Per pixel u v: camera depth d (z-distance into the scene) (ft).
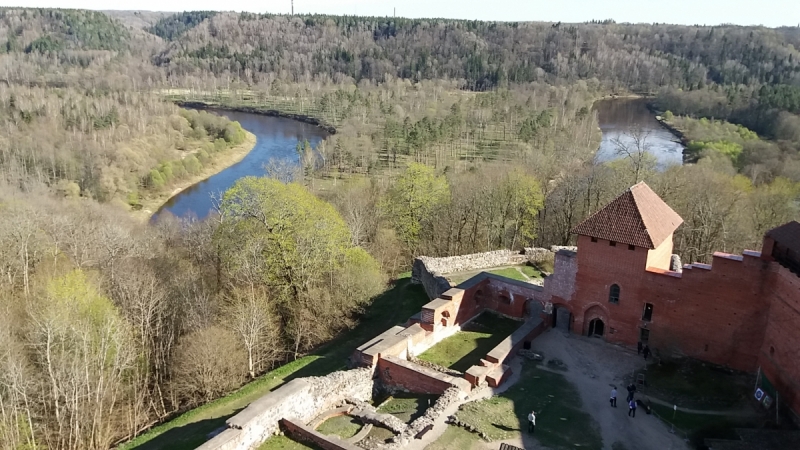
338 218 209.56
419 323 158.30
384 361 139.64
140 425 151.23
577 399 126.52
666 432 114.93
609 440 112.37
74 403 137.18
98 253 222.48
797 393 112.57
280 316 194.59
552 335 155.63
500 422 116.67
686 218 240.32
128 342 160.45
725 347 133.80
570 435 113.50
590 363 141.79
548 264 214.90
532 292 165.58
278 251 195.00
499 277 173.88
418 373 133.59
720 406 122.42
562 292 157.07
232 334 169.89
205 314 179.73
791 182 271.49
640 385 131.85
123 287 182.29
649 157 307.99
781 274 120.67
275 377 159.33
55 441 143.02
